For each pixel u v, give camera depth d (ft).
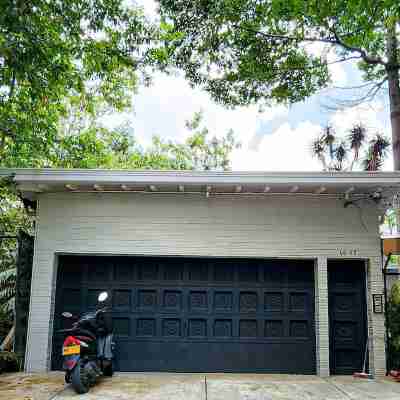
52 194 25.80
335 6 32.37
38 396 19.15
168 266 25.76
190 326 25.13
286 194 25.73
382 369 23.95
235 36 38.99
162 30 35.76
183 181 23.20
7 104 29.30
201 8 38.14
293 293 25.43
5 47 23.06
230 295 25.44
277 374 24.43
